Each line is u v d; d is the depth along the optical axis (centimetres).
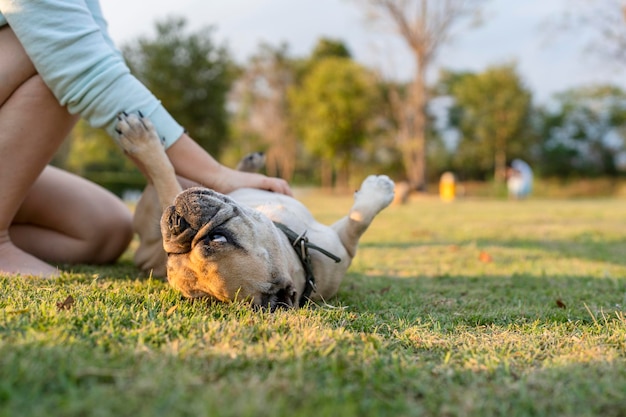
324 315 227
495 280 391
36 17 262
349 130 3694
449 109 4656
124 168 3781
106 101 278
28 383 135
